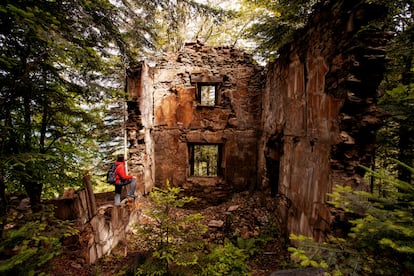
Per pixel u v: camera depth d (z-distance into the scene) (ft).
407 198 6.33
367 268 5.26
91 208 13.92
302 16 14.94
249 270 13.96
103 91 13.39
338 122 10.79
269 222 20.11
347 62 10.19
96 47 13.64
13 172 9.87
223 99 28.76
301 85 15.21
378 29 9.64
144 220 21.68
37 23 8.57
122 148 33.94
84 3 11.21
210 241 18.72
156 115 28.81
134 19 15.96
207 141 28.71
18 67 9.71
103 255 14.76
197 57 28.68
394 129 12.26
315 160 13.01
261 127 27.61
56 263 11.94
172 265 13.35
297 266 13.46
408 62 11.47
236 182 28.71
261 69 28.37
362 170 10.85
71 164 14.66
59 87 12.42
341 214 10.36
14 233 7.04
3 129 9.40
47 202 12.29
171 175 28.86
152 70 28.58
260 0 15.51
